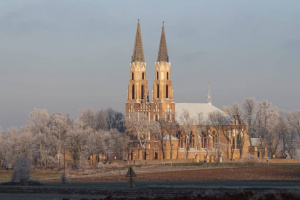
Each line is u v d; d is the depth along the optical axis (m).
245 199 85.50
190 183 152.50
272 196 84.50
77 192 125.81
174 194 115.50
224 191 116.00
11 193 129.00
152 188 129.88
